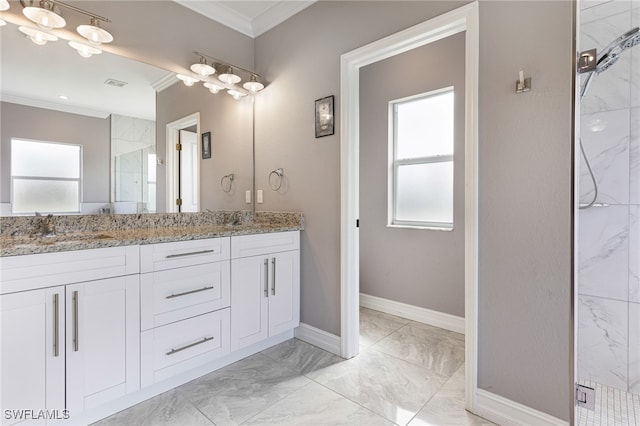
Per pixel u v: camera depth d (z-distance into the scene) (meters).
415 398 1.78
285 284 2.42
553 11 1.42
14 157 1.75
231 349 2.09
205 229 2.27
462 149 2.64
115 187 2.12
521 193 1.51
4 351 1.29
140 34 2.18
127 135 2.16
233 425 1.56
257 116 2.88
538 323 1.48
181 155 2.44
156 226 2.31
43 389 1.38
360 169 3.37
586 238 1.77
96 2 1.99
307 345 2.46
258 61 2.85
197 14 2.49
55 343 1.40
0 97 1.70
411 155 3.12
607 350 1.73
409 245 3.00
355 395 1.80
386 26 2.00
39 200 1.83
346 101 2.20
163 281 1.76
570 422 1.40
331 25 2.30
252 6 2.58
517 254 1.52
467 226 1.65
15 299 1.30
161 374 1.75
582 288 1.77
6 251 1.27
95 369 1.52
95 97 2.02
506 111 1.54
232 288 2.09
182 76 2.40
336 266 2.30
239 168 2.80
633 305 1.68
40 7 1.72
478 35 1.61
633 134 1.68
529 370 1.50
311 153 2.44
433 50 2.81
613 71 1.70
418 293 2.95
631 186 1.67
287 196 2.63
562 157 1.41
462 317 2.67
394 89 3.09
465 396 1.69
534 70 1.46
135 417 1.61
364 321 2.94
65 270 1.43
